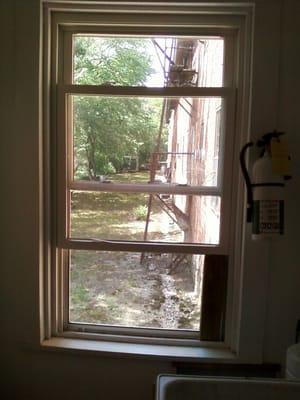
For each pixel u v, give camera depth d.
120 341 1.65
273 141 1.35
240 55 1.49
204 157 1.57
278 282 1.52
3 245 1.57
